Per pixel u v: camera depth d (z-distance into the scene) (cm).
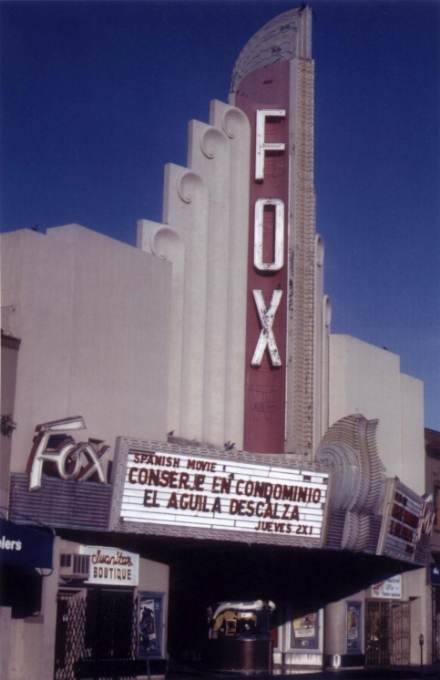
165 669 2652
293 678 2834
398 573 3762
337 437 2923
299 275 3228
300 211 3272
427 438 4109
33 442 2325
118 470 2373
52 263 2467
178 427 2875
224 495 2544
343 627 3431
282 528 2659
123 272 2700
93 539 2481
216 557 3222
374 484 2923
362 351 3641
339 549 2848
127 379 2673
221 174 3191
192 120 3109
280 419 3162
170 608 3269
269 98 3397
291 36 3438
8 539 2045
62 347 2469
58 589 2367
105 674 2450
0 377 2269
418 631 3859
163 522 2442
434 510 4091
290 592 3462
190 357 2983
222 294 3128
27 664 2256
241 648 2970
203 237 3064
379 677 2998
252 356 3191
